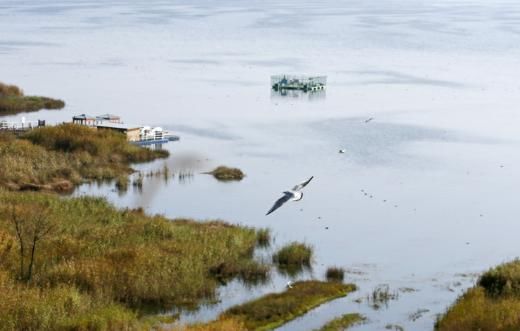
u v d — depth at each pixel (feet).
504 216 348.59
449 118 578.66
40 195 330.75
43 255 247.70
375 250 297.33
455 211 355.36
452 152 474.49
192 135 516.73
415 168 435.53
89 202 324.39
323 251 294.05
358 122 562.66
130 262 242.99
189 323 215.31
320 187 393.91
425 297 246.06
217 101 648.38
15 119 547.90
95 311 208.33
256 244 298.35
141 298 231.09
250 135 517.96
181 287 237.25
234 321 213.05
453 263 284.00
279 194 381.40
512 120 573.33
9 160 386.11
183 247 266.57
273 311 227.40
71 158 411.34
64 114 582.35
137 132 482.28
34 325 198.70
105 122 512.22
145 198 367.25
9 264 239.50
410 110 610.65
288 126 547.90
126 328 202.28
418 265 280.72
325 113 597.11
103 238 270.87
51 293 214.07
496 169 435.12
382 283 258.78
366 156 461.78
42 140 430.61
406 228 328.70
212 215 344.49
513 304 216.33
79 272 232.53
